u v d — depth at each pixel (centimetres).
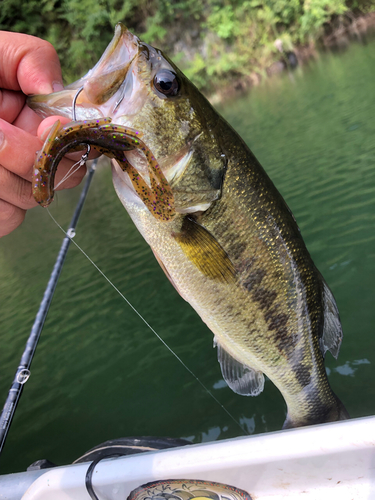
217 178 24
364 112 146
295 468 17
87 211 164
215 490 18
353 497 17
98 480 18
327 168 111
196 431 49
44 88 21
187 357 61
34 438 55
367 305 57
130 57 22
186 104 23
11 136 18
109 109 22
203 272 25
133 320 74
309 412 30
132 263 101
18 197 20
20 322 94
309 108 187
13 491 20
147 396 56
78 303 89
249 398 51
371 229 73
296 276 27
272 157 140
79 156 21
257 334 27
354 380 47
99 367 65
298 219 89
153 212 20
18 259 143
